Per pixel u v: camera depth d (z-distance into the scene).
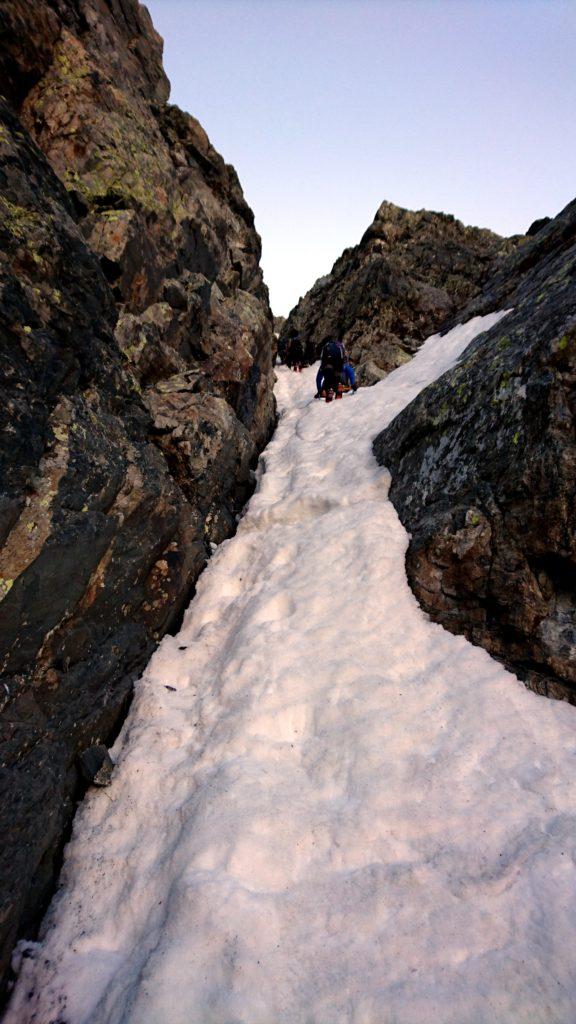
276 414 12.55
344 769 3.62
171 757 4.01
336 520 6.17
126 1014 2.51
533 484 4.50
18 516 3.24
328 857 3.14
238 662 4.59
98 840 3.57
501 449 4.99
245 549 6.46
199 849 3.14
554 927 2.60
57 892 3.36
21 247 3.79
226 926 2.74
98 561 4.09
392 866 3.03
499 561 4.57
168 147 9.32
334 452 8.38
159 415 6.35
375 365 13.62
